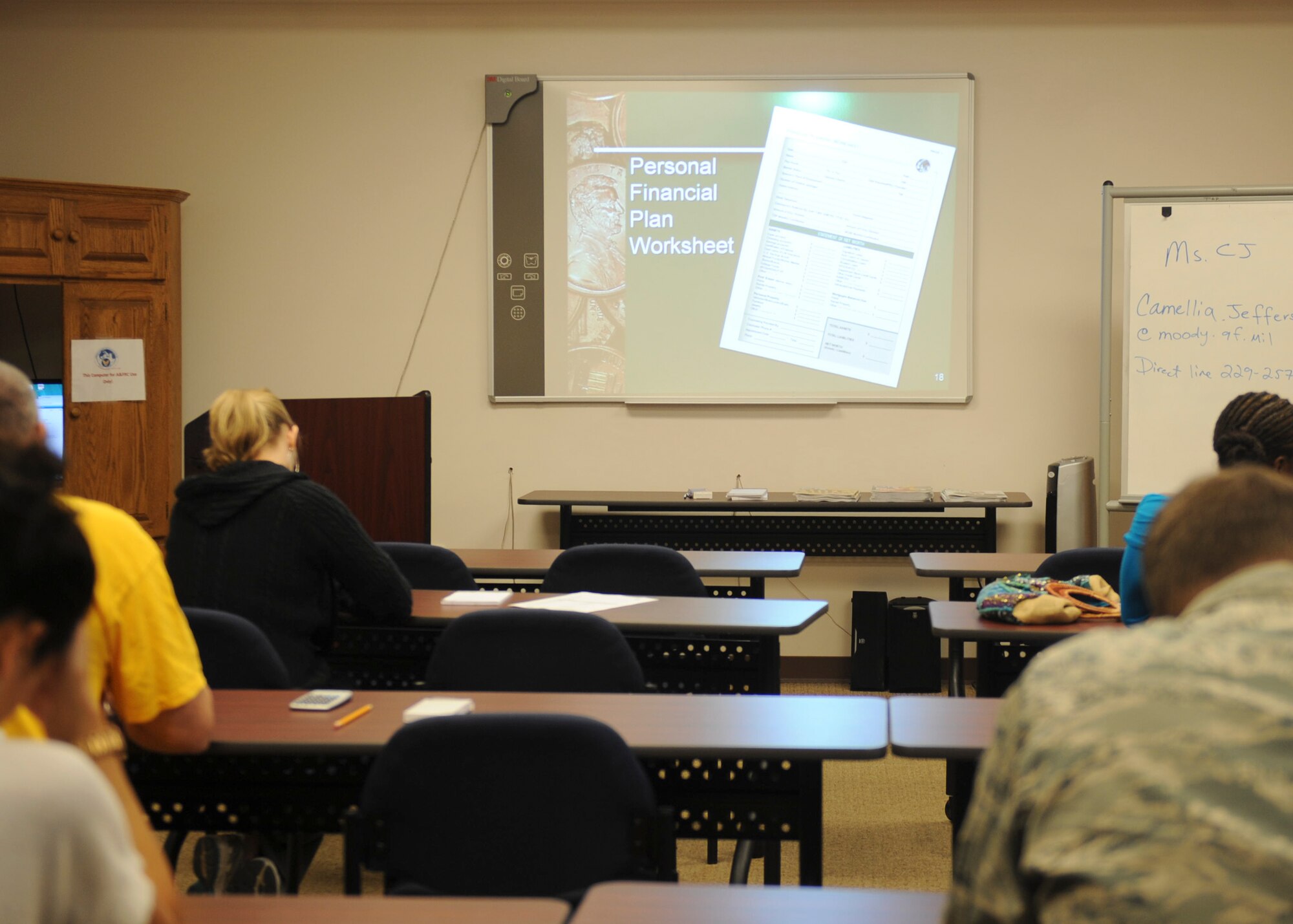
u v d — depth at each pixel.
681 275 5.23
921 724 1.88
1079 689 0.72
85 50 5.24
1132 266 4.73
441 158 5.25
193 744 1.62
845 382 5.21
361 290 5.30
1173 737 0.67
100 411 4.86
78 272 4.80
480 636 2.22
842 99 5.14
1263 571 0.78
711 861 2.98
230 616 2.20
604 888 1.31
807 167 5.18
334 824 2.06
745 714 1.95
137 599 1.54
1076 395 5.15
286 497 2.61
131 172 5.27
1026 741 0.73
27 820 0.70
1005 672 3.04
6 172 5.27
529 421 5.30
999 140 5.12
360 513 4.56
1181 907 0.62
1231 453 2.21
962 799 2.14
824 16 5.12
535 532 5.32
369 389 5.32
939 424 5.21
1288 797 0.64
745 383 5.25
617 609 2.89
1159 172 5.07
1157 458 4.73
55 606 0.76
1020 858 0.72
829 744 1.78
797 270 5.21
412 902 1.27
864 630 5.02
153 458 4.94
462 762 1.58
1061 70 5.08
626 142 5.20
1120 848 0.64
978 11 5.09
